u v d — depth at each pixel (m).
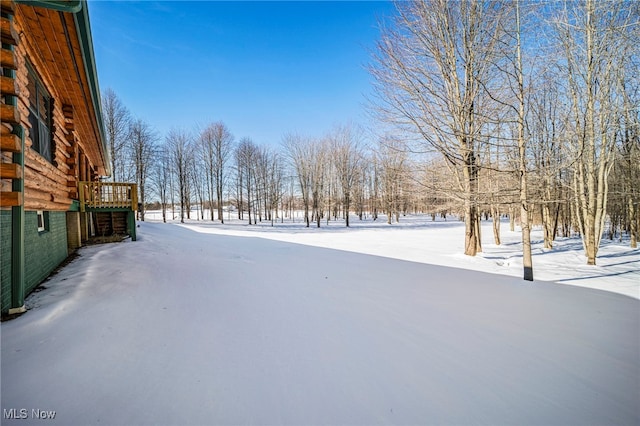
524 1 6.28
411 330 3.12
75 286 3.99
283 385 2.09
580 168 8.27
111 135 22.08
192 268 5.71
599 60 7.82
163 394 1.95
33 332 2.67
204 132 31.31
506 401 1.99
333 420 1.76
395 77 8.54
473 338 2.94
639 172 11.09
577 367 2.43
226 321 3.21
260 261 7.10
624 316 3.55
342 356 2.53
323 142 29.95
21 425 1.64
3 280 2.97
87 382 2.04
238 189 32.69
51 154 5.71
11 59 2.99
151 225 18.33
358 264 7.00
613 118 8.16
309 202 30.84
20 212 3.09
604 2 7.18
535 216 20.78
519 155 6.33
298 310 3.65
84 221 8.59
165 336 2.78
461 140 7.92
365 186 35.06
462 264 7.28
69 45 4.36
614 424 1.78
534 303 4.04
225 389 2.02
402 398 1.99
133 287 4.12
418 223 29.89
